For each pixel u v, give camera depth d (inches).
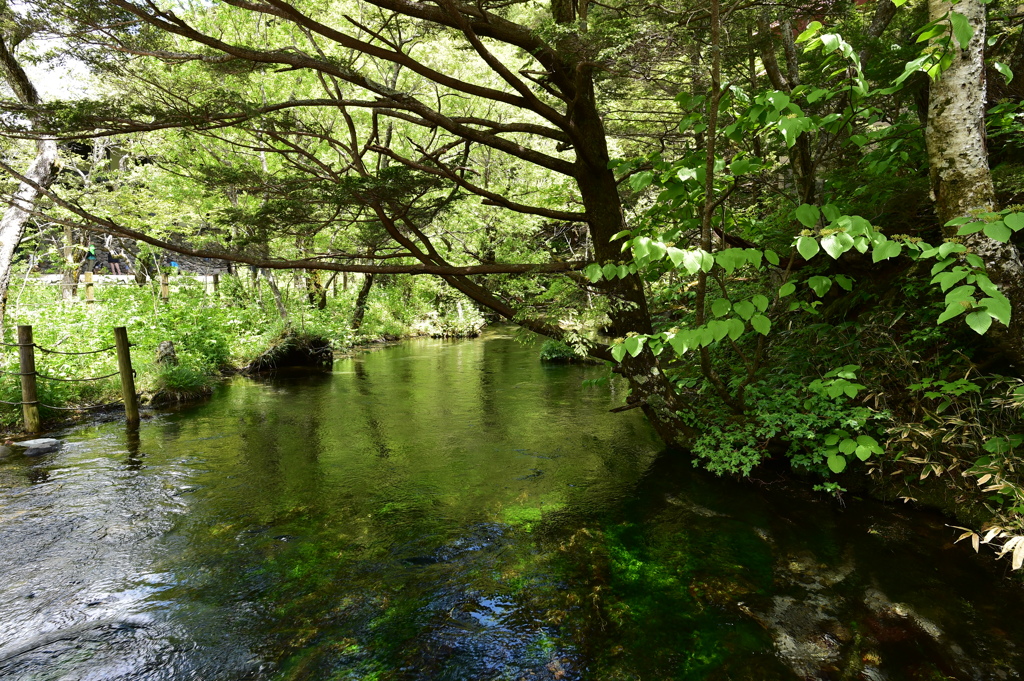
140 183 559.5
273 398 382.3
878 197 206.7
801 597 133.6
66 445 271.1
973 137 132.4
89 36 165.6
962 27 101.9
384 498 203.6
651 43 152.4
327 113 411.2
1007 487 126.5
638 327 197.9
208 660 118.3
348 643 122.6
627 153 326.0
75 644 123.8
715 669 111.4
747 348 234.1
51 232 529.3
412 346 703.1
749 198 304.5
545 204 493.0
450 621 129.8
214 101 169.9
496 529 176.6
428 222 213.5
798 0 192.9
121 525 183.0
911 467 171.9
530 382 423.8
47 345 348.2
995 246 133.0
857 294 206.7
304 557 161.0
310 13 325.1
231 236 502.6
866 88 125.6
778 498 189.2
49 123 165.9
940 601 128.3
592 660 115.4
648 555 156.8
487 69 539.8
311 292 659.4
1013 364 138.9
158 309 469.7
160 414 334.6
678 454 236.1
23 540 172.7
